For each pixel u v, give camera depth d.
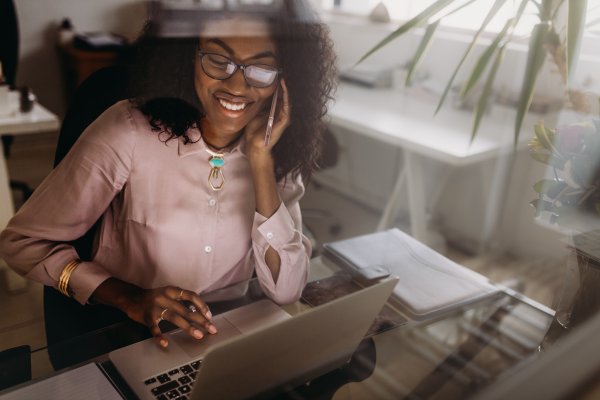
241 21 0.83
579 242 0.69
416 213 2.01
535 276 1.09
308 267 0.93
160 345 0.73
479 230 1.78
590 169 0.70
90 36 1.85
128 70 0.88
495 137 1.83
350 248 1.03
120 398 0.64
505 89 1.85
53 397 0.63
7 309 0.99
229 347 0.53
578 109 1.02
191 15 0.83
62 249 0.87
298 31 0.87
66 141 0.94
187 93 0.86
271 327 0.57
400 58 2.12
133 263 0.94
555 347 0.58
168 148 0.88
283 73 0.88
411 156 1.99
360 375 0.70
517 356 0.79
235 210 0.95
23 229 0.86
